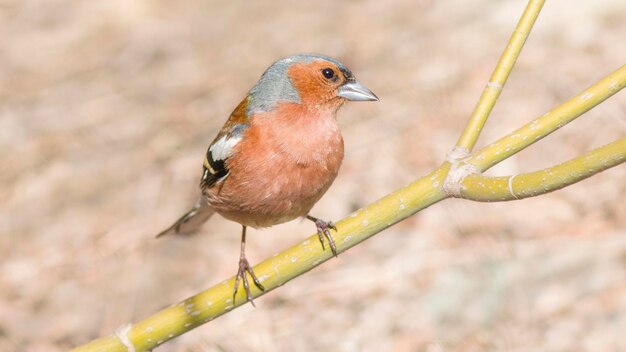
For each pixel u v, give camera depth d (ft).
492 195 15.58
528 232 36.24
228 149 25.18
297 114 25.18
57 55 61.82
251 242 40.11
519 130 16.33
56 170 48.19
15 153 50.31
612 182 38.34
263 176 24.79
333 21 58.34
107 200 45.06
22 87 57.88
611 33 47.75
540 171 14.90
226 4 64.80
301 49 54.85
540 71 46.24
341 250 18.03
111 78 57.26
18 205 45.91
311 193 25.27
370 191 41.32
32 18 67.51
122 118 52.08
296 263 18.21
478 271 34.60
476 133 16.84
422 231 37.91
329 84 25.41
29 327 37.47
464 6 54.54
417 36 53.11
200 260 39.68
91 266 40.70
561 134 41.88
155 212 43.27
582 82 44.24
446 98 45.83
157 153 47.85
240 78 53.31
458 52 49.70
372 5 59.52
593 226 35.83
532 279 33.68
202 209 29.40
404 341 32.17
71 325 37.24
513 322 31.91
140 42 61.05
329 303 35.12
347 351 32.42
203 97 52.31
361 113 47.52
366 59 52.31
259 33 58.80
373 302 34.58
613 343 29.84
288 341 33.55
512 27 50.55
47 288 39.65
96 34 63.77
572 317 31.50
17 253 42.37
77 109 53.93
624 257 33.60
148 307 37.47
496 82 17.10
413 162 42.50
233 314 35.65
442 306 33.45
